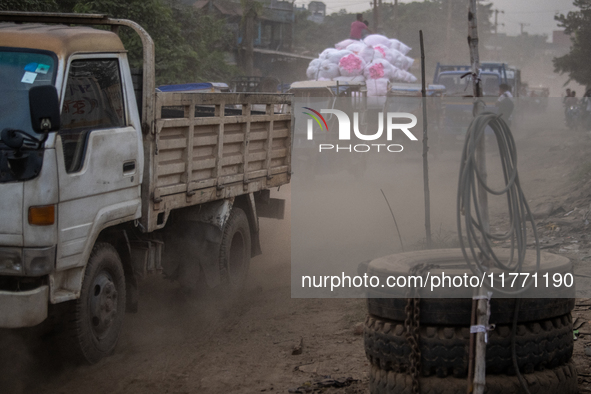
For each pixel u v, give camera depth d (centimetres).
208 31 2941
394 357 346
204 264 665
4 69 458
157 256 595
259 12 3431
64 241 436
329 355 502
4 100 449
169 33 2127
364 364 477
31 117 405
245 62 3531
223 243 683
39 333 476
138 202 532
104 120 496
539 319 338
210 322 618
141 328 599
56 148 427
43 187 416
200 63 2255
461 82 2548
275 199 818
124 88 525
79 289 461
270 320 605
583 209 973
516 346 330
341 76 2459
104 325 507
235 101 655
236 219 711
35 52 460
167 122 551
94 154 471
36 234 416
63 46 461
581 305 577
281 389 441
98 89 494
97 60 497
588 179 1125
